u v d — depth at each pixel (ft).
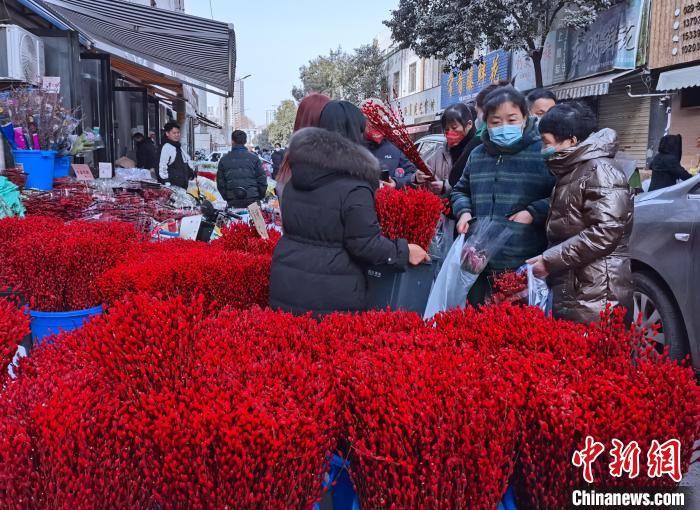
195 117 77.46
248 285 10.02
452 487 4.76
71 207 18.19
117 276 9.96
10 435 4.57
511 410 5.04
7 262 10.76
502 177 10.41
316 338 6.48
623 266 9.14
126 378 5.16
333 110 8.13
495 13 43.91
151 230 18.38
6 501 4.47
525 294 8.95
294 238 8.01
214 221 18.03
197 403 4.81
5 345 6.07
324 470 5.12
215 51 30.45
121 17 25.84
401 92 105.40
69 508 4.50
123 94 40.88
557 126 8.94
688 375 5.38
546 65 50.42
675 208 13.94
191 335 5.51
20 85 20.75
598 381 5.31
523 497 5.45
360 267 7.93
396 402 4.84
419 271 9.16
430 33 47.50
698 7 33.83
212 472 4.61
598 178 8.64
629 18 39.40
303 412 4.91
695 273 13.12
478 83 66.08
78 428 4.66
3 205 15.69
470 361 5.66
